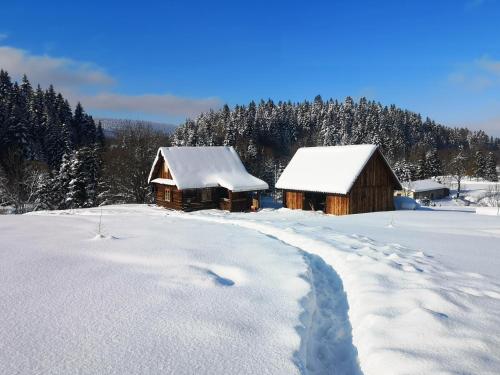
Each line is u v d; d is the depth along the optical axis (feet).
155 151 151.02
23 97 272.10
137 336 16.66
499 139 589.32
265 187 111.34
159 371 13.84
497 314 19.31
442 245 40.22
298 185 103.96
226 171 115.44
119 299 21.25
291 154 322.96
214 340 16.51
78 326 17.54
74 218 65.10
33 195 146.00
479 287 24.13
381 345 16.26
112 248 35.32
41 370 13.67
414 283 24.62
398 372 14.14
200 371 13.97
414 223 62.08
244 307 20.59
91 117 307.37
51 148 230.07
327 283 27.86
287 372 14.10
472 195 241.96
